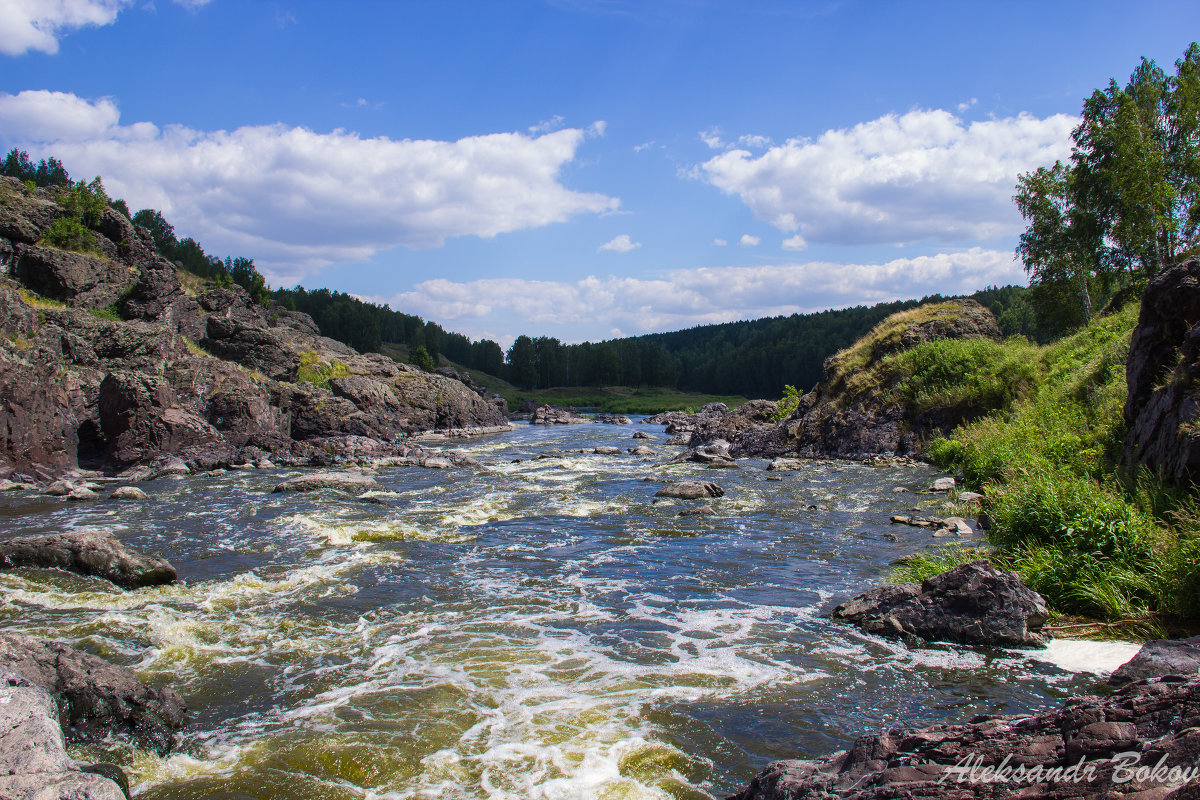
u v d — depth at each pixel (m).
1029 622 8.12
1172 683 3.49
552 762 5.76
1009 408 25.27
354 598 10.80
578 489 22.41
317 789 5.46
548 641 8.80
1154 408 12.07
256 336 52.44
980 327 32.62
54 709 5.30
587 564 12.76
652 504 18.97
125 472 27.34
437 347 163.38
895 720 6.30
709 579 11.56
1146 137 40.00
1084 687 6.71
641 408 129.00
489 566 12.69
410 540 14.88
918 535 13.92
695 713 6.59
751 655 8.10
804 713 6.52
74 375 30.36
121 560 11.52
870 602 9.18
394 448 34.03
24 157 122.38
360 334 146.75
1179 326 12.75
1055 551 9.73
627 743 6.04
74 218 47.19
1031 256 48.81
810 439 31.47
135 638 8.98
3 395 24.33
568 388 166.75
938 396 27.94
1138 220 39.94
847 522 15.66
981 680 7.06
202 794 5.39
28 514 18.47
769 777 4.30
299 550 14.09
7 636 6.32
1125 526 9.55
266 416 37.28
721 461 28.38
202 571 12.49
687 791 5.26
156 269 48.50
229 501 20.56
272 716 6.82
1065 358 25.33
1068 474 13.92
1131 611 8.30
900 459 26.72
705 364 174.50
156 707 6.46
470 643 8.78
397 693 7.28
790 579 11.38
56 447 26.12
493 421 72.12
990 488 16.48
